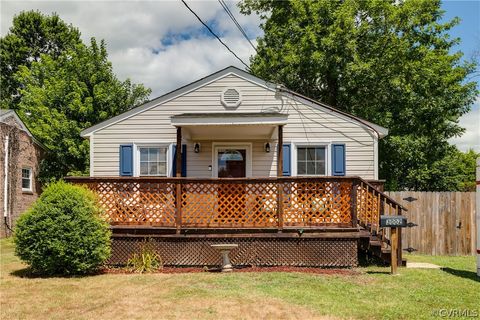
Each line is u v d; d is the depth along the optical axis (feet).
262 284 26.16
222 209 33.35
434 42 76.18
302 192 33.19
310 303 21.98
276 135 42.06
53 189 30.86
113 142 43.11
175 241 32.91
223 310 20.81
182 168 43.06
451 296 23.77
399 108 69.97
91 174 42.86
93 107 82.94
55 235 29.19
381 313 20.47
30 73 96.84
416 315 20.24
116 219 33.58
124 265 32.81
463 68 75.51
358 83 68.33
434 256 42.32
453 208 43.57
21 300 23.11
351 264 32.09
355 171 42.04
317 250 32.30
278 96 42.86
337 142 42.24
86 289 25.41
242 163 43.19
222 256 31.14
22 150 67.15
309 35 67.87
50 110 81.92
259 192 33.27
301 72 71.67
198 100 43.21
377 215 33.14
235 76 43.29
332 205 32.94
